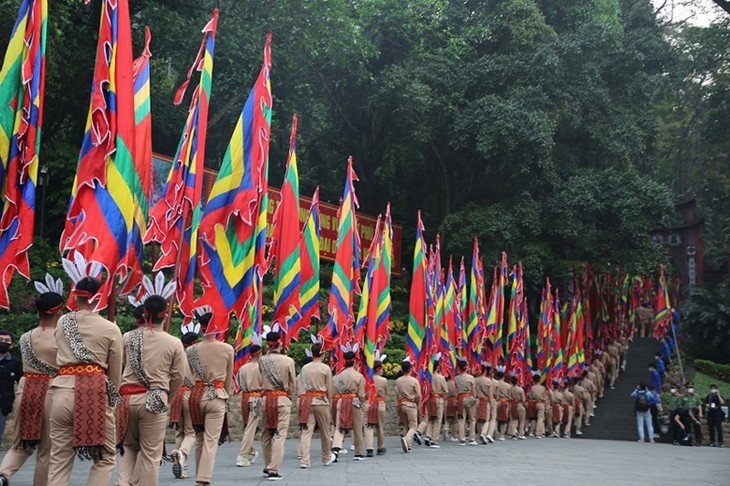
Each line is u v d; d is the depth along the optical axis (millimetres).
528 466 15094
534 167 31281
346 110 35000
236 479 11555
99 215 9672
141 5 25875
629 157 32688
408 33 32844
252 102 14266
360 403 15250
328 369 13828
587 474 13969
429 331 22062
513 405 25078
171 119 29156
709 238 56375
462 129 30875
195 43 27062
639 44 32844
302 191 36500
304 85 29922
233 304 13688
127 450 8102
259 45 27078
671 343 41875
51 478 6879
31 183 9758
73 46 24266
